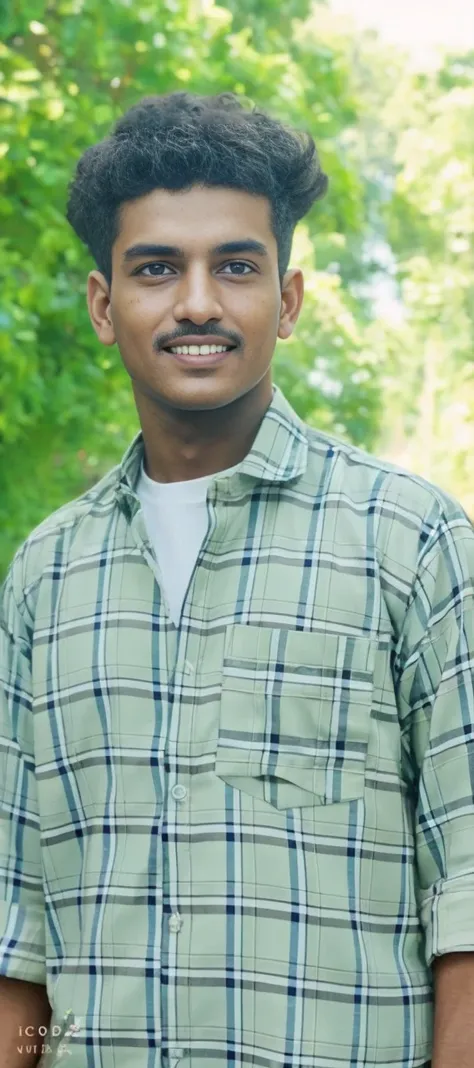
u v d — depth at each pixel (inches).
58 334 274.8
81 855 75.8
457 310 438.3
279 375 334.0
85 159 80.4
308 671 73.3
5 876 78.7
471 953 70.1
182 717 74.1
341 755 72.4
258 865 71.0
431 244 450.0
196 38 291.7
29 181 261.9
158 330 75.0
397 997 70.4
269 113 82.7
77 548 80.6
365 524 75.5
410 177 444.8
